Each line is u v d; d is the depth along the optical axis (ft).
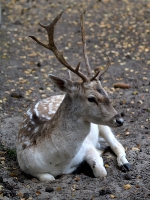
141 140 36.35
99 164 31.22
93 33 65.10
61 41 62.75
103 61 55.72
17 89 48.19
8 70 53.26
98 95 28.35
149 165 32.12
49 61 56.18
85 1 79.46
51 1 80.28
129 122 40.24
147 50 58.13
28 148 30.60
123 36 63.21
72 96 28.84
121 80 50.08
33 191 29.07
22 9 76.13
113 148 34.09
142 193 28.53
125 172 31.63
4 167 32.78
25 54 58.44
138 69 52.95
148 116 41.27
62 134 29.14
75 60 56.34
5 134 38.42
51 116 32.65
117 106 43.57
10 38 63.77
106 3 77.77
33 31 66.95
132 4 76.43
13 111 43.11
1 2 79.66
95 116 28.55
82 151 31.81
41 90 48.01
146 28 65.57
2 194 28.48
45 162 29.99
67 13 74.18
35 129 31.40
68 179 30.40
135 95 45.96
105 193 28.43
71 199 27.86
